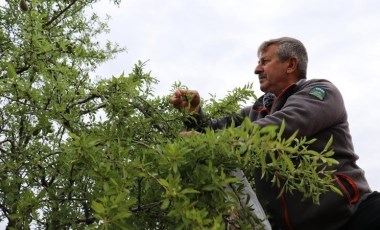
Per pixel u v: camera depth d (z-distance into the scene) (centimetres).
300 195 234
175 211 158
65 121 214
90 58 289
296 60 274
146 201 182
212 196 170
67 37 359
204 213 158
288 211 235
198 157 172
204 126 258
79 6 380
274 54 275
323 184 180
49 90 214
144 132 218
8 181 222
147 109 228
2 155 235
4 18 302
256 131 166
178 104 252
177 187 159
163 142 198
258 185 243
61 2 366
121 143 194
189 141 173
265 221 203
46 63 229
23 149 229
